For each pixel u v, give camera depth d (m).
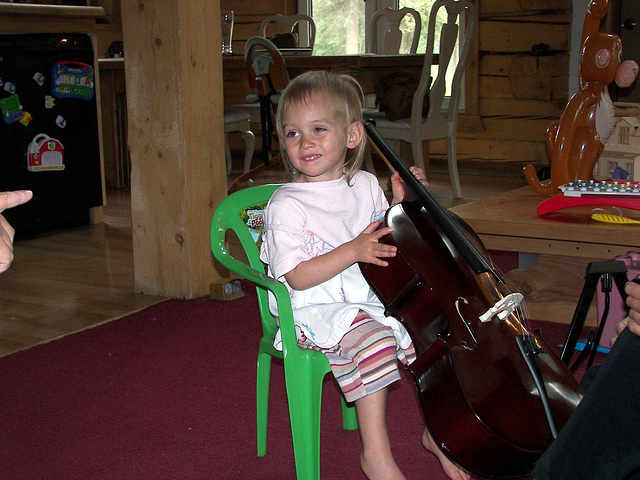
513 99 5.38
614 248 1.95
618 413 0.95
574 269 2.32
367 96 5.02
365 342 1.32
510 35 5.32
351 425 1.77
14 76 3.55
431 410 1.18
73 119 3.85
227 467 1.60
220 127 2.74
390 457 1.33
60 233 3.85
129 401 1.91
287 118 1.42
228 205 1.54
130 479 1.55
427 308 1.29
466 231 1.59
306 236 1.42
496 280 1.46
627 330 1.02
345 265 1.33
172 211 2.71
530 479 1.28
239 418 1.82
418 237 1.40
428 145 5.02
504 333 1.28
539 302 2.39
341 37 6.16
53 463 1.61
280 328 1.36
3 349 2.29
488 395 1.15
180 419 1.81
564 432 1.00
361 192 1.52
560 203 2.05
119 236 3.79
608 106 2.28
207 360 2.18
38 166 3.71
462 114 5.59
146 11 2.57
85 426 1.78
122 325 2.47
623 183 2.10
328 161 1.42
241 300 2.73
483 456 1.13
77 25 3.85
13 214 3.64
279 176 5.38
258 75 4.05
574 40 5.09
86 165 3.96
